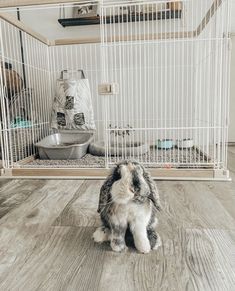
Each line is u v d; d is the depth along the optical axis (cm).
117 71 269
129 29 276
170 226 108
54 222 114
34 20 298
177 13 263
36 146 228
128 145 236
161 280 76
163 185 160
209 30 210
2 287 74
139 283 75
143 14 266
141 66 267
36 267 83
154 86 270
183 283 74
